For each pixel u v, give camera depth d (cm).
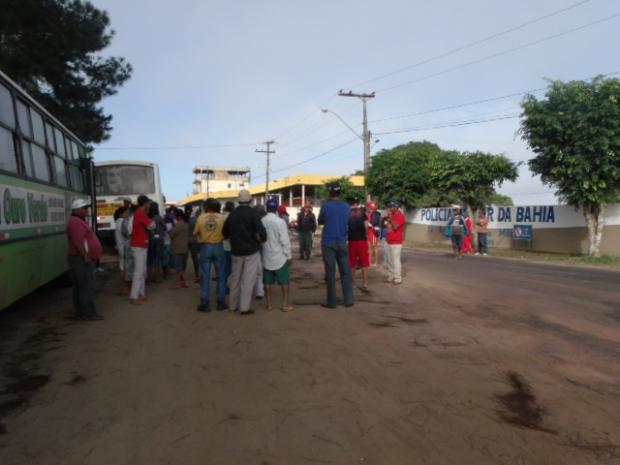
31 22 1962
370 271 1352
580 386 468
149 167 1836
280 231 793
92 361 557
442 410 414
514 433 374
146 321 750
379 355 564
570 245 1964
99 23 2188
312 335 653
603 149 1605
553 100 1700
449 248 2512
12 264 669
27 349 607
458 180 2392
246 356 566
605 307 835
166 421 397
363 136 3284
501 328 688
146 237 896
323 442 360
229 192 7169
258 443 359
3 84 668
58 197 962
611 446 354
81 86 2266
